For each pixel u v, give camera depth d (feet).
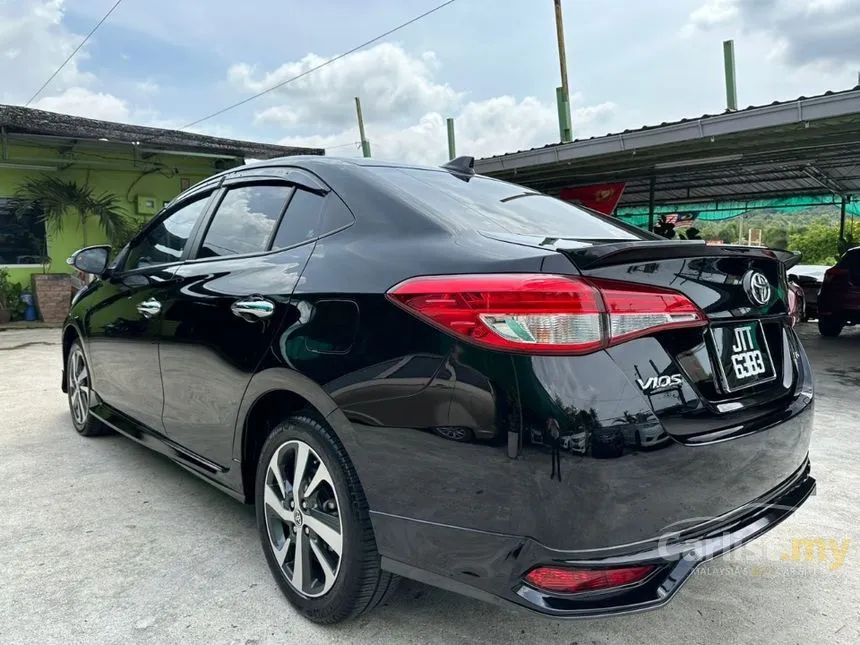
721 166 36.42
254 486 8.02
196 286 8.61
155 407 9.78
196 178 46.09
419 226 6.41
